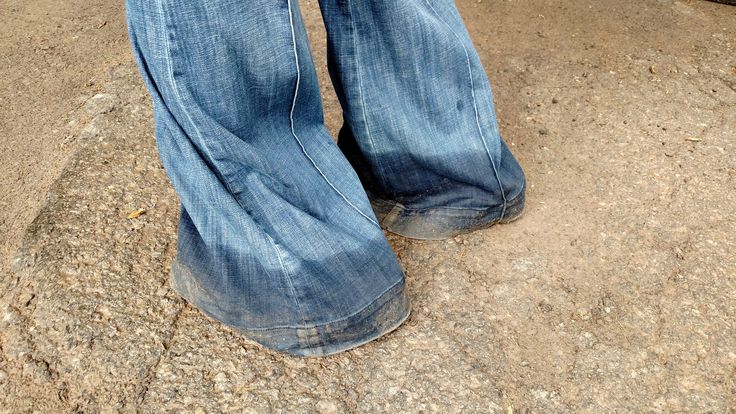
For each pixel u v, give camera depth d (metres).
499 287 1.66
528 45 2.54
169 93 1.26
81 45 2.62
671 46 2.51
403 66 1.54
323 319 1.46
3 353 1.55
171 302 1.64
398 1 1.45
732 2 2.73
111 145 2.09
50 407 1.45
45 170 2.05
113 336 1.56
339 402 1.44
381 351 1.53
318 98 1.49
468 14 2.72
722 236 1.77
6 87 2.41
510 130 2.15
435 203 1.75
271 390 1.46
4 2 2.92
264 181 1.37
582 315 1.60
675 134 2.11
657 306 1.61
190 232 1.58
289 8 1.27
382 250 1.50
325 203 1.47
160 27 1.20
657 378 1.46
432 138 1.62
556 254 1.74
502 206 1.76
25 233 1.80
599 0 2.79
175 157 1.40
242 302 1.51
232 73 1.26
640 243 1.76
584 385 1.46
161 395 1.45
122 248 1.76
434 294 1.65
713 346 1.52
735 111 2.20
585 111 2.21
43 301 1.64
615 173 1.98
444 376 1.48
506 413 1.41
